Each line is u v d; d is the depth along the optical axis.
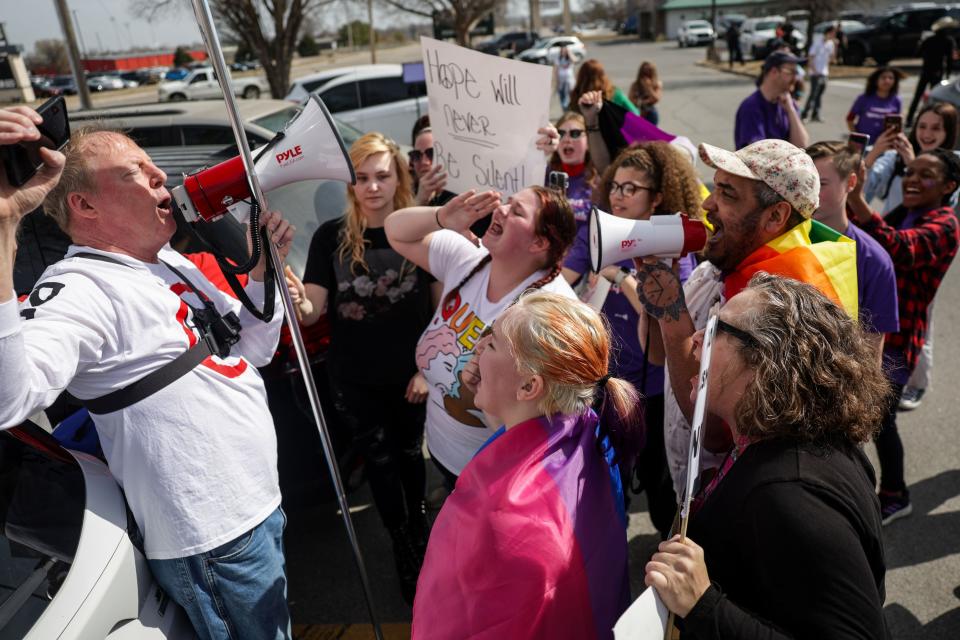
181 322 1.63
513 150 2.84
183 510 1.60
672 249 1.77
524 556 1.29
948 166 2.92
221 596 1.68
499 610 1.30
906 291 2.79
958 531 2.95
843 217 2.28
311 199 3.50
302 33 19.20
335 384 2.58
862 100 6.83
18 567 1.53
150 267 1.68
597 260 1.77
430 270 2.32
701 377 1.16
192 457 1.60
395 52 42.38
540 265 2.04
